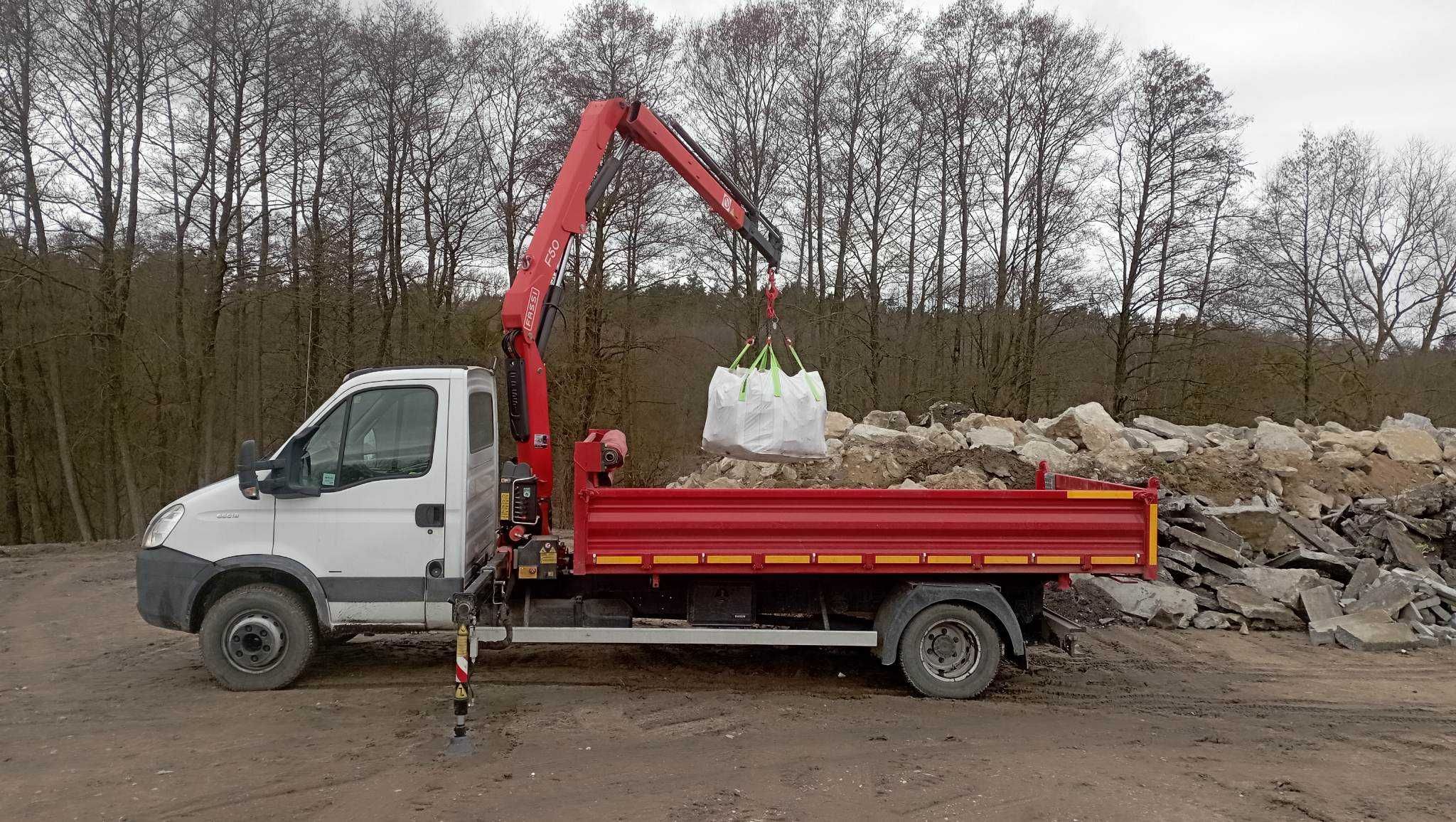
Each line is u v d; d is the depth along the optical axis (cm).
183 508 612
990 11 2694
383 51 2389
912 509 621
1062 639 636
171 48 1941
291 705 595
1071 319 2588
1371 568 909
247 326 2330
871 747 538
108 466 2284
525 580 640
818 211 2647
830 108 2580
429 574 611
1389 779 502
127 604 952
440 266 2558
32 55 1861
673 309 2341
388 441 617
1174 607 870
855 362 2483
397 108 2444
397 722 567
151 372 2047
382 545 609
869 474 1338
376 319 2419
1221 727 597
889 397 2570
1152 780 493
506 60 2467
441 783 470
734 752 525
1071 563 626
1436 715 628
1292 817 448
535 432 656
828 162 2636
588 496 603
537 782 473
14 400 2258
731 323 2408
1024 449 1351
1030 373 2583
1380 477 1262
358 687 639
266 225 2216
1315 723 607
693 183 719
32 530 2478
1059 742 557
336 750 515
